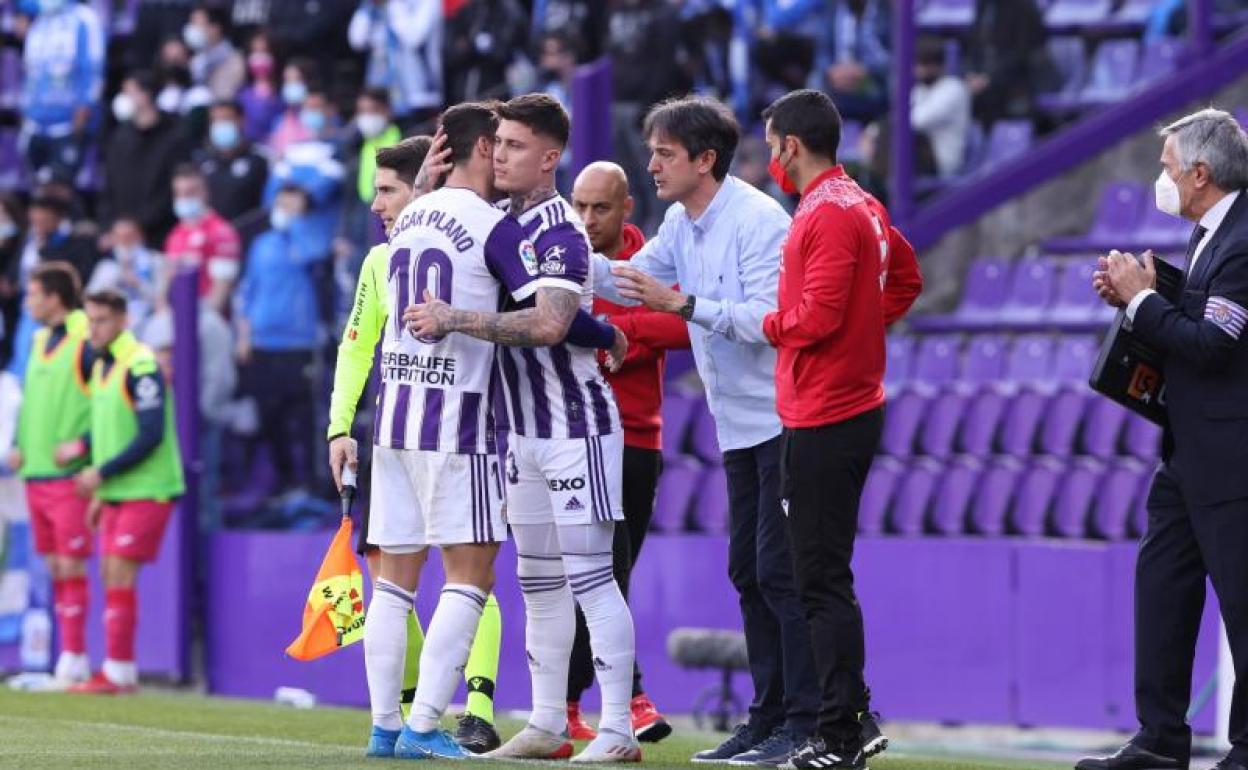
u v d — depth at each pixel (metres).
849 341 21.98
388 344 22.09
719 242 24.28
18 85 62.56
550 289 21.67
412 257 21.91
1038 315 43.53
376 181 24.39
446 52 50.81
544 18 50.69
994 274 44.28
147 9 59.16
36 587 44.94
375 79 52.25
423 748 22.34
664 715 38.31
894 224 44.34
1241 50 45.44
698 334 24.41
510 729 29.50
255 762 22.23
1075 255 44.38
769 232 24.05
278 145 53.00
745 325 22.69
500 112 22.12
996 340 43.00
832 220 21.80
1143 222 44.31
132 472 40.16
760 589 24.20
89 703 36.09
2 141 61.22
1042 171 44.91
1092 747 34.84
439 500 21.83
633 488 26.91
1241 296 21.88
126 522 40.22
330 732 29.50
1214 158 22.19
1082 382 41.75
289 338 42.31
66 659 41.38
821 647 22.14
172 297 43.88
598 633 22.75
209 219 47.44
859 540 36.94
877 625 36.72
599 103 39.12
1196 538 22.52
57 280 41.03
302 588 42.16
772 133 22.47
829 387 21.98
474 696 25.28
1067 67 46.69
